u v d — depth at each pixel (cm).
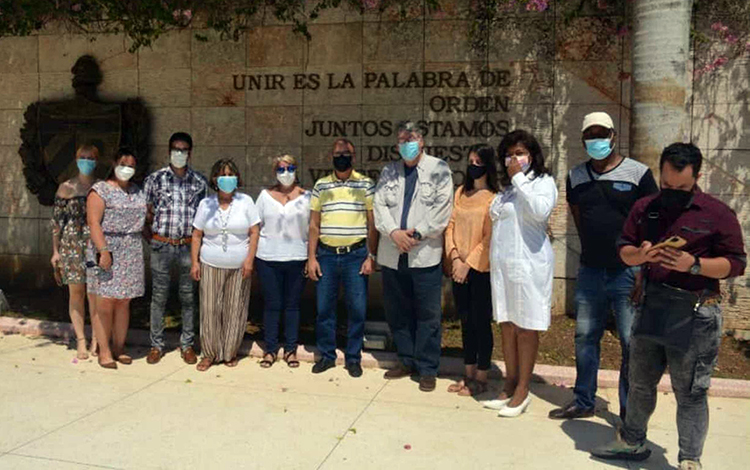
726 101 691
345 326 704
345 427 452
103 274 571
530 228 461
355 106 765
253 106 789
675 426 461
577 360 475
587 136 445
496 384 549
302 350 616
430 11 740
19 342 656
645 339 371
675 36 576
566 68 718
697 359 355
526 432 448
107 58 817
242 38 785
